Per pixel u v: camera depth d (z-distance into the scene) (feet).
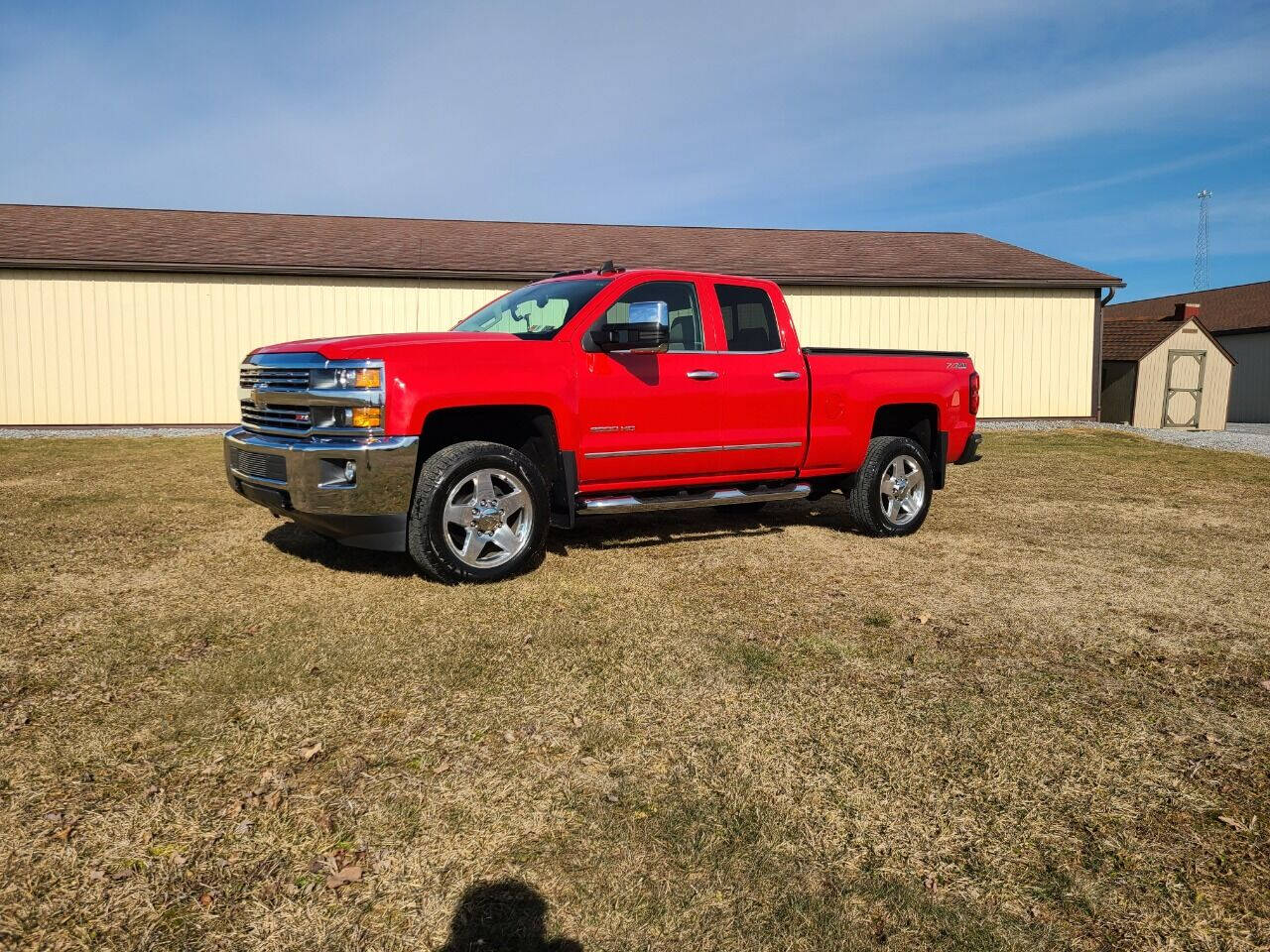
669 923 6.74
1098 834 8.13
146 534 19.81
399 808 8.25
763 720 10.39
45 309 48.03
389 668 11.64
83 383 48.80
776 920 6.81
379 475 14.39
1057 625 14.33
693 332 18.42
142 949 6.27
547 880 7.24
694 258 59.11
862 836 8.00
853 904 7.02
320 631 13.07
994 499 28.25
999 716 10.66
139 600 14.52
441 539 15.16
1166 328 74.23
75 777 8.63
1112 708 10.98
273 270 49.60
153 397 49.62
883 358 21.12
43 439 42.88
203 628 13.14
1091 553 19.86
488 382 15.34
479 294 53.26
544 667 11.83
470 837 7.82
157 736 9.57
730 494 18.85
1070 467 37.22
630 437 17.22
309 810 8.17
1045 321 60.80
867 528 21.07
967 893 7.21
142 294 49.03
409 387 14.57
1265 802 8.75
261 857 7.43
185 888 7.00
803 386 19.47
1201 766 9.50
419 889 7.08
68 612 13.82
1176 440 51.24
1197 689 11.68
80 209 59.82
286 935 6.48
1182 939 6.70
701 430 18.13
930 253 65.00
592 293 17.33
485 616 13.94
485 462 15.43
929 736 10.07
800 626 13.91
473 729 9.95
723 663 12.15
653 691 11.14
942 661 12.48
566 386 16.28
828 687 11.42
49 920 6.54
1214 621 14.74
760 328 19.53
